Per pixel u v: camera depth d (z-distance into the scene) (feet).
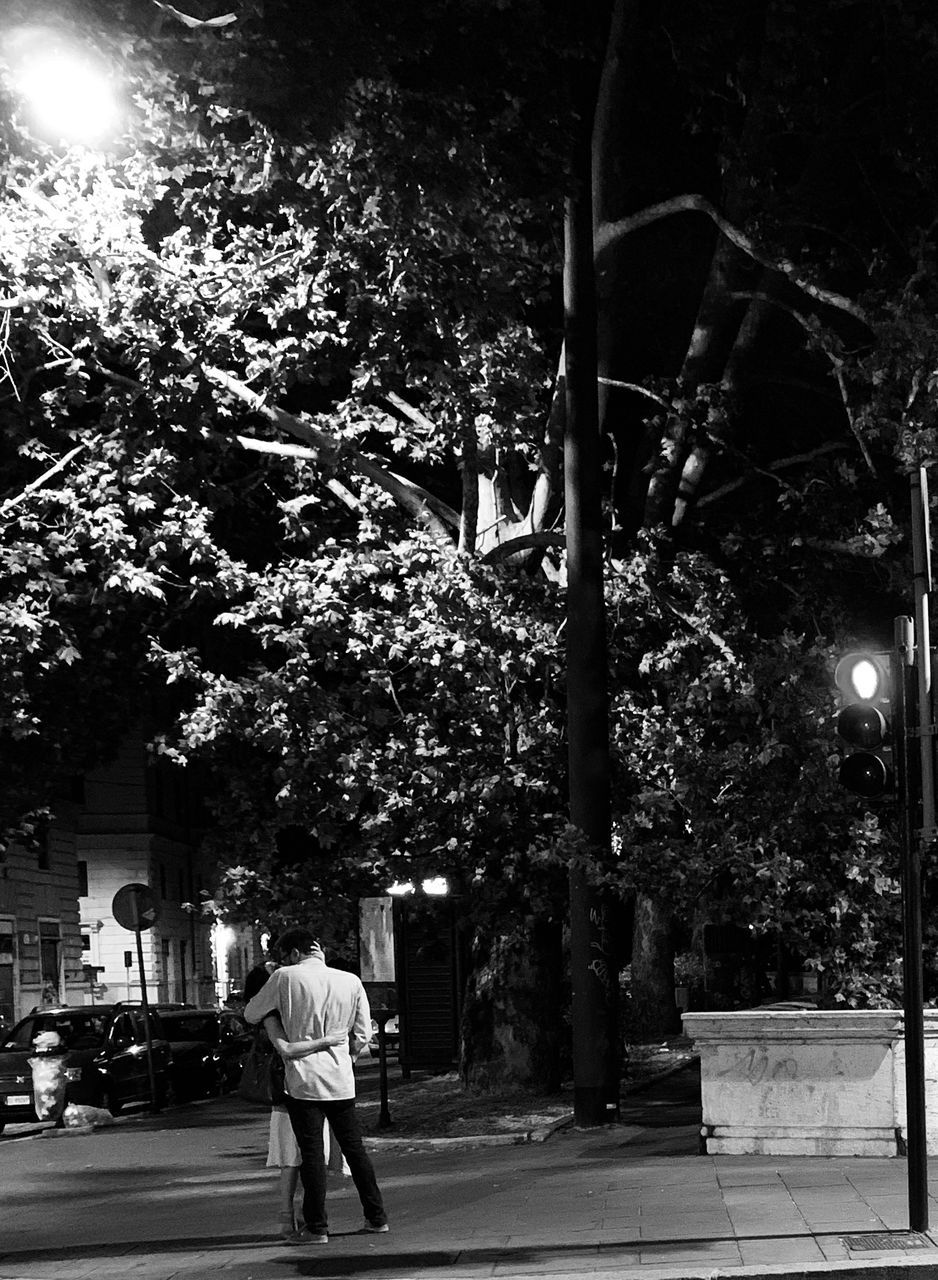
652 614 66.23
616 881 52.37
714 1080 42.63
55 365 65.36
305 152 53.42
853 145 72.95
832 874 52.13
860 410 63.52
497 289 57.67
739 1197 35.60
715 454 79.66
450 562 63.41
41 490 69.82
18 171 48.19
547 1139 52.65
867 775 31.37
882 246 67.00
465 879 63.57
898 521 69.21
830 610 60.95
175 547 65.57
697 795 53.42
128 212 56.18
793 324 79.10
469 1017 67.77
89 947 190.70
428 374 61.98
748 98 71.92
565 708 66.85
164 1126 75.92
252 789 65.36
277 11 46.24
